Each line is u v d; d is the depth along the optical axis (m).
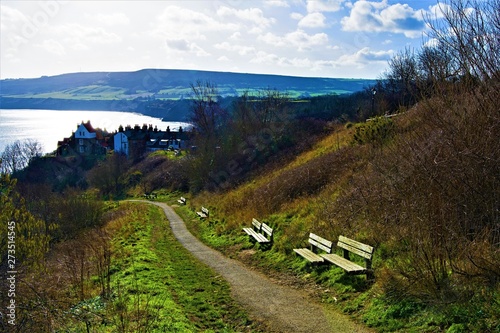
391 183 8.34
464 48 6.30
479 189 5.98
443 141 6.60
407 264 6.34
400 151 8.09
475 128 6.23
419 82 7.66
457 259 5.58
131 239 14.97
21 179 58.78
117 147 74.31
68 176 61.88
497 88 6.05
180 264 11.15
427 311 5.45
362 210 9.98
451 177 6.22
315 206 12.80
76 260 11.10
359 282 7.23
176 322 6.33
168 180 47.56
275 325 6.34
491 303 4.88
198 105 45.00
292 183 16.69
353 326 5.93
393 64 28.41
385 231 8.30
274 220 13.46
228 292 8.19
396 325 5.52
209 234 16.33
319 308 6.86
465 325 4.79
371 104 31.05
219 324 6.62
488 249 5.38
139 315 6.29
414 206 6.45
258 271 9.80
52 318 6.32
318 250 9.91
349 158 15.85
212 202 24.20
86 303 7.27
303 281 8.40
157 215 25.81
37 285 7.35
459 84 6.82
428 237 5.87
